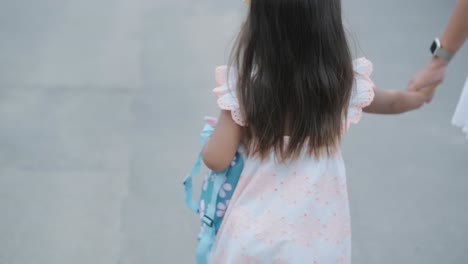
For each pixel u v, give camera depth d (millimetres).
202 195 1964
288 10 1655
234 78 1796
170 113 4262
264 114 1728
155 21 5895
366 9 6082
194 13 6074
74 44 5406
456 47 2146
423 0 6324
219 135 1808
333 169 1864
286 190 1824
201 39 5461
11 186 3434
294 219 1814
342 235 1896
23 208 3260
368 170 3615
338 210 1887
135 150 3818
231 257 1836
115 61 5070
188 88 4609
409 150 3814
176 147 3854
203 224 1970
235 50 1798
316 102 1744
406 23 5746
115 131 4035
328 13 1699
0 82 4680
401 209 3275
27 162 3674
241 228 1826
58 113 4250
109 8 6270
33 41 5465
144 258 2939
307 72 1709
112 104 4383
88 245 3008
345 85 1780
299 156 1820
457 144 3875
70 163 3670
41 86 4633
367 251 2979
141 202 3328
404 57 5074
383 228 3135
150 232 3111
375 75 4766
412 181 3512
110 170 3605
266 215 1819
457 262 2893
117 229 3121
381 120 4152
